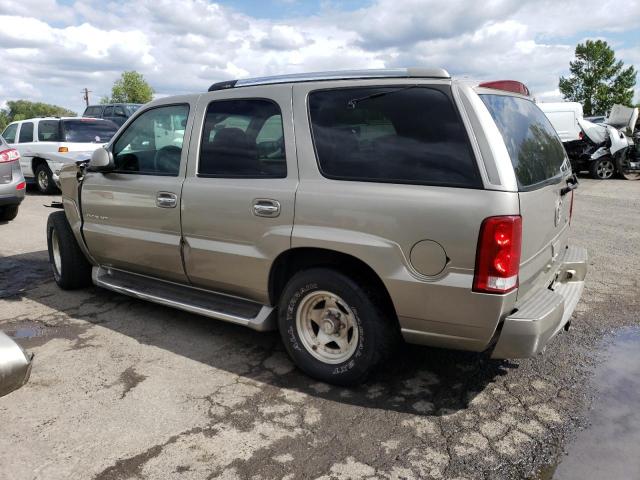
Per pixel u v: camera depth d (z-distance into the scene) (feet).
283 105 11.66
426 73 10.30
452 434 9.81
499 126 9.96
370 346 10.77
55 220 17.19
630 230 27.63
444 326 9.93
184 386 11.53
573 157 54.90
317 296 11.37
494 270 9.23
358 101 10.73
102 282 16.01
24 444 9.52
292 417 10.35
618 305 16.49
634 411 10.60
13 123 44.01
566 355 13.03
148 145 14.21
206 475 8.73
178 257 13.44
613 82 179.83
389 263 10.03
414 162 10.03
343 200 10.50
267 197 11.46
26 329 14.61
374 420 10.25
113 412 10.52
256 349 13.35
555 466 8.96
